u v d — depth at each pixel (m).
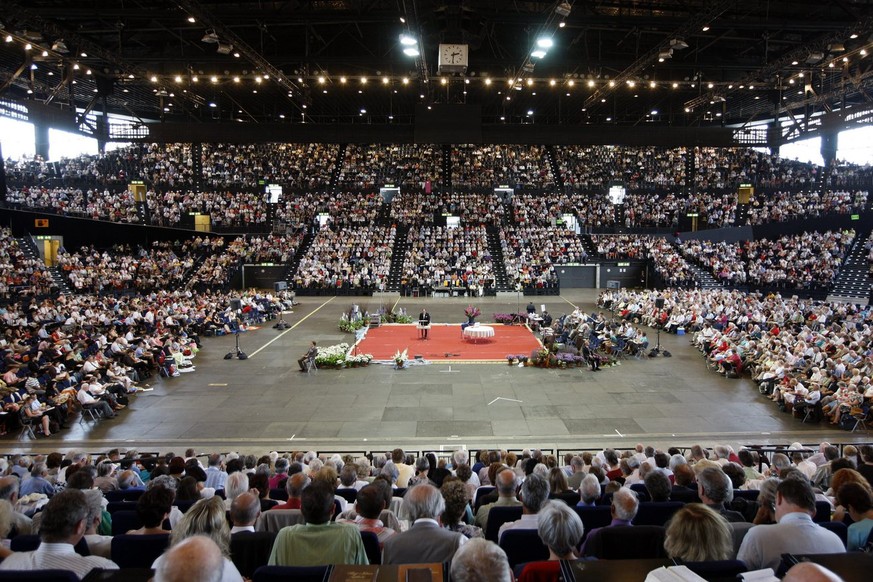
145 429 16.97
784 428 16.81
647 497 7.86
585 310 40.81
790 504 4.68
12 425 17.05
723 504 6.66
